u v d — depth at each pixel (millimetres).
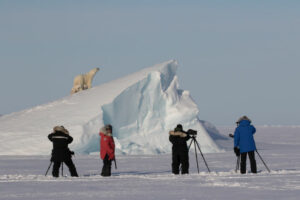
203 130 73875
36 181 23562
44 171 33344
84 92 81250
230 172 29344
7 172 32250
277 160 45031
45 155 59938
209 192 18750
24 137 64812
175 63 79000
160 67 75875
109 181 23500
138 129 72438
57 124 67312
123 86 72750
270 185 21141
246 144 29047
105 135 27891
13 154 61719
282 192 18609
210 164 41500
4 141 64375
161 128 73438
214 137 103875
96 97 73625
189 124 73875
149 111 73625
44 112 73812
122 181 23484
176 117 73250
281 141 133750
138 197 17328
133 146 69750
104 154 27625
